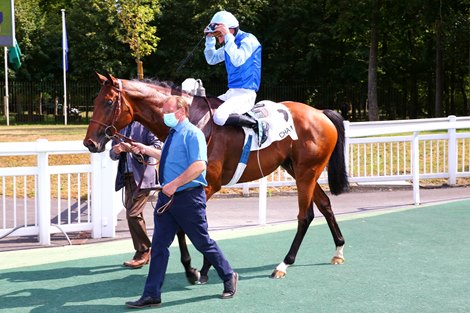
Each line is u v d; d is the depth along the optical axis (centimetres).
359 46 3177
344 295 541
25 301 531
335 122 670
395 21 3088
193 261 674
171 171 509
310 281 586
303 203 632
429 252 693
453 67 3394
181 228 524
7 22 1666
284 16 3303
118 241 784
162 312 500
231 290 536
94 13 3328
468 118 1303
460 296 536
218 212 982
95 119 563
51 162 1340
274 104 642
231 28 610
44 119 3284
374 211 963
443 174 1239
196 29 3409
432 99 3556
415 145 1023
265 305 516
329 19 3375
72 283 588
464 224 846
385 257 673
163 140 591
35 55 3484
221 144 587
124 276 613
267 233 813
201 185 514
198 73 3284
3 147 736
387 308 505
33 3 3741
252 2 3303
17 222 900
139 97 575
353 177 1182
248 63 602
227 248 727
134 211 640
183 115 507
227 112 583
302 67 3344
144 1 2647
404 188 1228
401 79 3494
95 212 802
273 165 626
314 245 737
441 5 2648
